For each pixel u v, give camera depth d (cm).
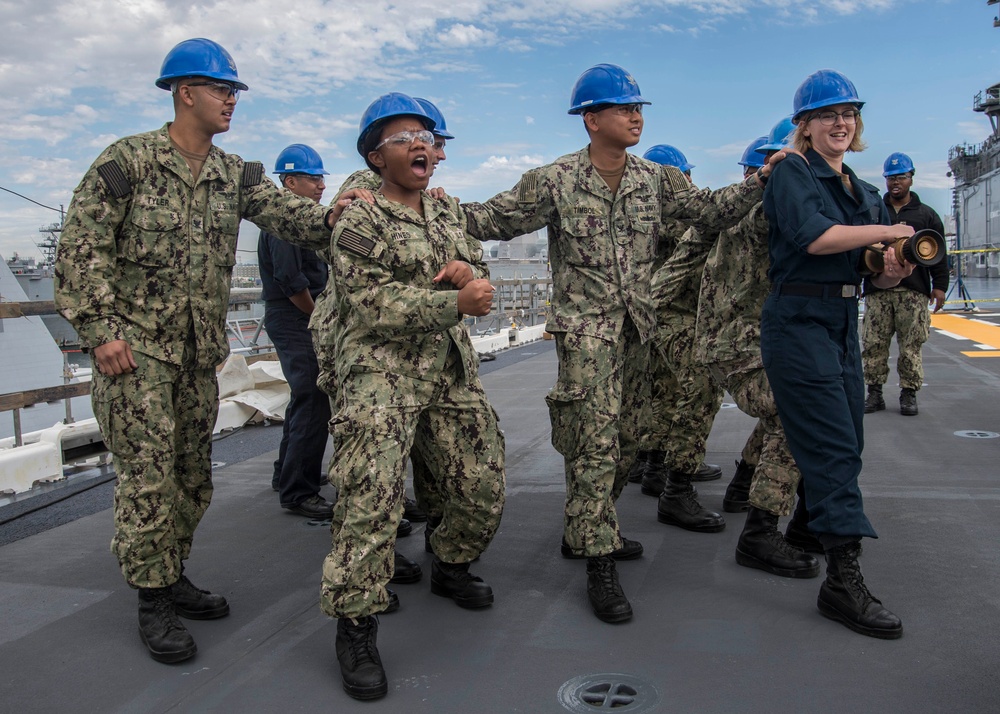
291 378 443
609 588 305
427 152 277
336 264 269
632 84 322
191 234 290
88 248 272
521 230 339
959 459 512
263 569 365
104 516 453
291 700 251
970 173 3747
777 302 312
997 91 3322
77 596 337
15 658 282
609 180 334
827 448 296
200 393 304
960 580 323
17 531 428
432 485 355
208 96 288
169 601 289
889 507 420
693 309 435
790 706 235
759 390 346
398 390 273
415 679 260
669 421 460
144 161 283
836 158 315
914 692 240
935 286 646
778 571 339
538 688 251
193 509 315
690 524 404
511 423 684
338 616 254
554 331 329
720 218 340
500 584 340
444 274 262
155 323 285
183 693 256
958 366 932
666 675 256
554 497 468
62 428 572
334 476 267
